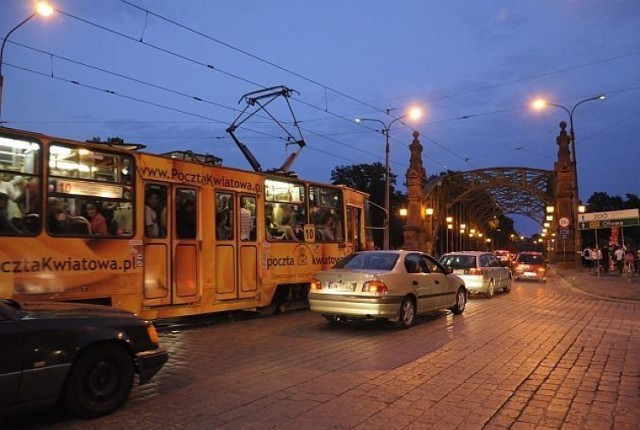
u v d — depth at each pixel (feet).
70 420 18.02
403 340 32.91
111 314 19.51
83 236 29.78
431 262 42.73
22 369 16.37
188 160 36.68
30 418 18.17
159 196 34.53
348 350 29.84
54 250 28.40
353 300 35.65
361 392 21.39
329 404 19.84
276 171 46.03
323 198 50.29
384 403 19.95
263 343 32.01
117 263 31.48
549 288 79.77
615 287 76.23
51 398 17.08
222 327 38.45
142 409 19.27
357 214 55.72
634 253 117.08
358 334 35.17
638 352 29.37
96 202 30.68
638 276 103.91
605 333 35.73
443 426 17.58
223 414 18.72
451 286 43.55
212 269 37.99
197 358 27.76
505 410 19.22
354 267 38.60
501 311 47.98
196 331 36.63
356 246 54.85
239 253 40.50
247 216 41.55
